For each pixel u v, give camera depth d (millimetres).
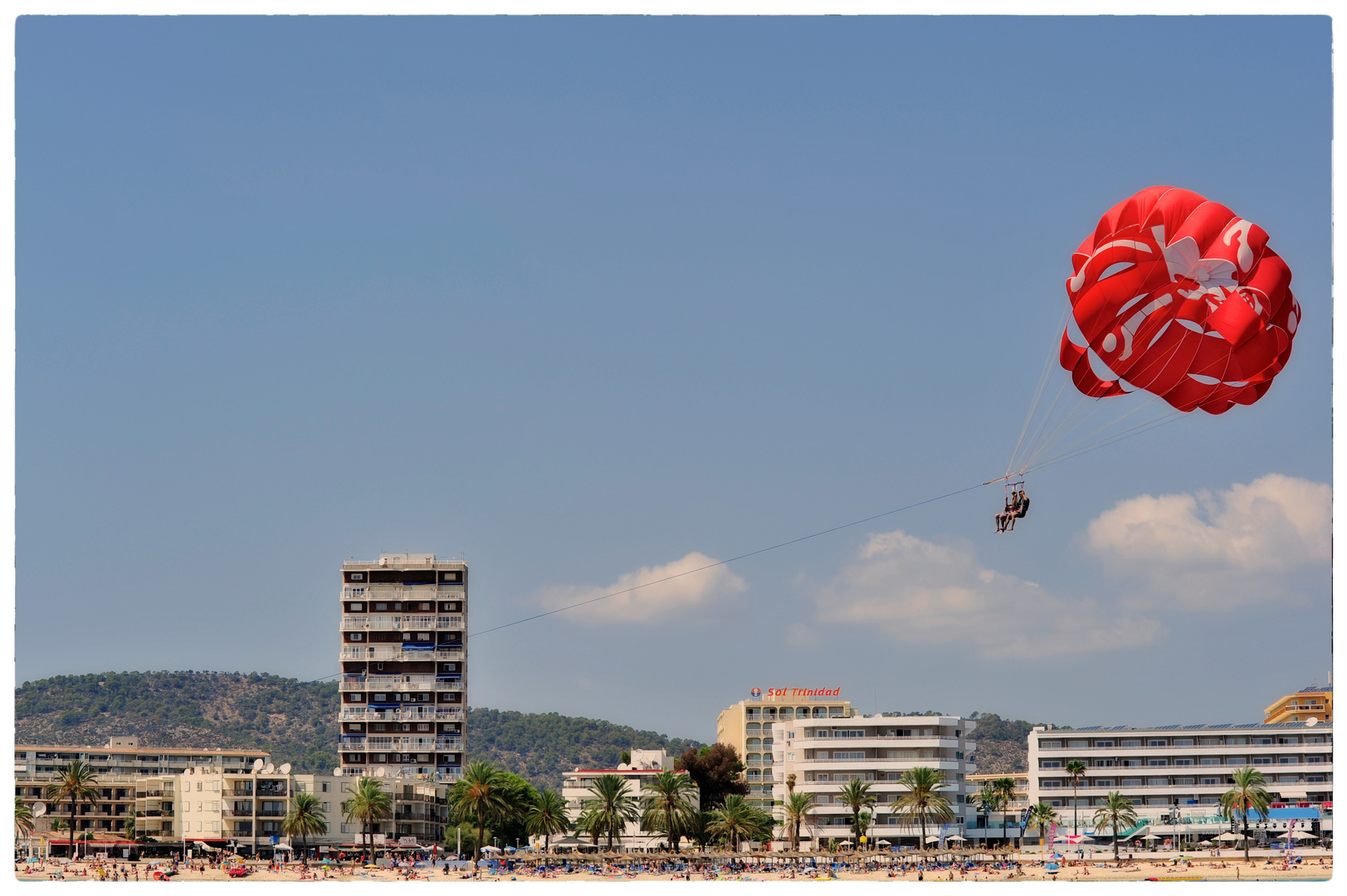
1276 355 197125
